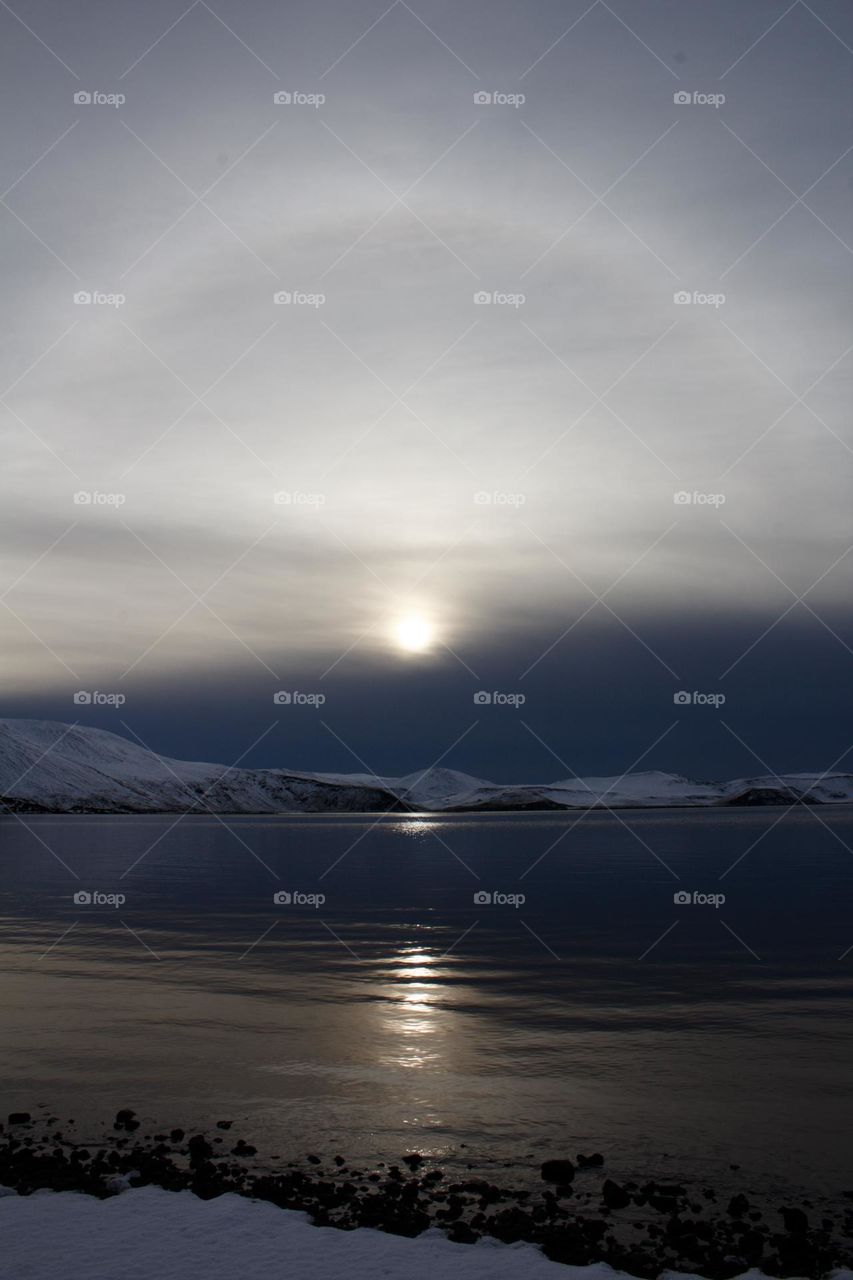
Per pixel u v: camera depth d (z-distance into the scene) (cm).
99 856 7694
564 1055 1766
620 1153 1309
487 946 3009
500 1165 1270
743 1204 1141
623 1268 985
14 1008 2147
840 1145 1334
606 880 5281
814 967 2619
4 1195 1135
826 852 7431
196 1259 937
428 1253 962
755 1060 1725
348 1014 2086
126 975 2542
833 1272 961
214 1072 1667
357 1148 1325
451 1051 1788
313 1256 949
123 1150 1311
